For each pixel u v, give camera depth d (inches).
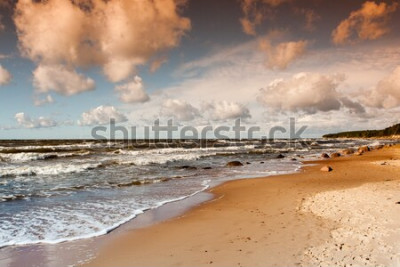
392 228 293.4
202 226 365.1
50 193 575.5
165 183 707.4
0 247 301.6
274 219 374.3
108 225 374.9
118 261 265.3
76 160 1172.5
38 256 279.6
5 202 498.6
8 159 1162.0
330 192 500.4
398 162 1039.0
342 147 2532.0
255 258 252.5
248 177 800.3
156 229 359.3
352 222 328.5
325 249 258.7
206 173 885.2
